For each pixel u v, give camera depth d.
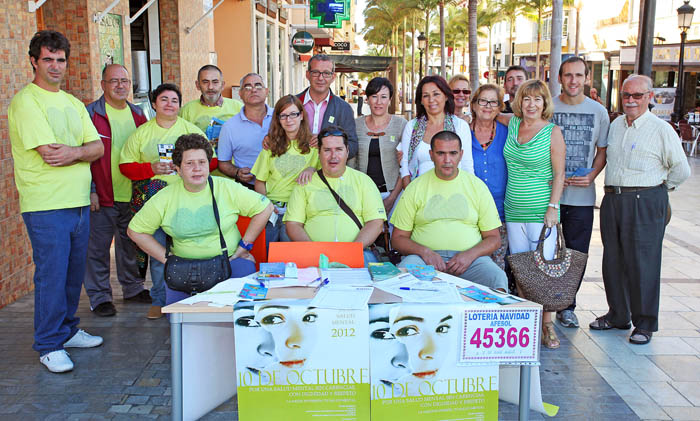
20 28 5.47
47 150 3.92
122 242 5.41
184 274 3.83
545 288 4.34
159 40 9.44
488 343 3.09
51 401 3.80
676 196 11.29
